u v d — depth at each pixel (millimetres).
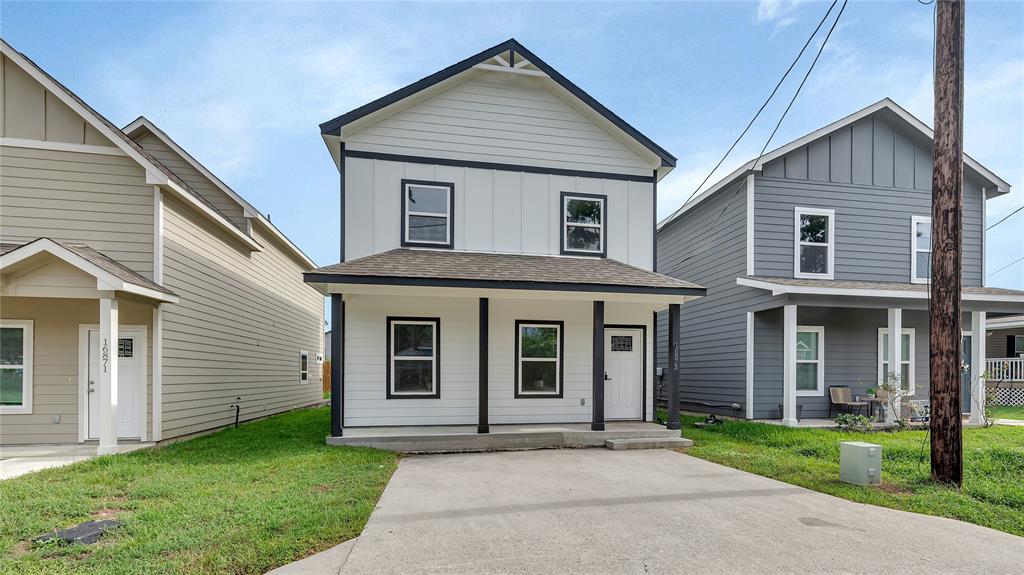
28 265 8039
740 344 12703
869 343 12891
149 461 7621
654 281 10164
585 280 9734
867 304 11391
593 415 9875
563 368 11117
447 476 7094
